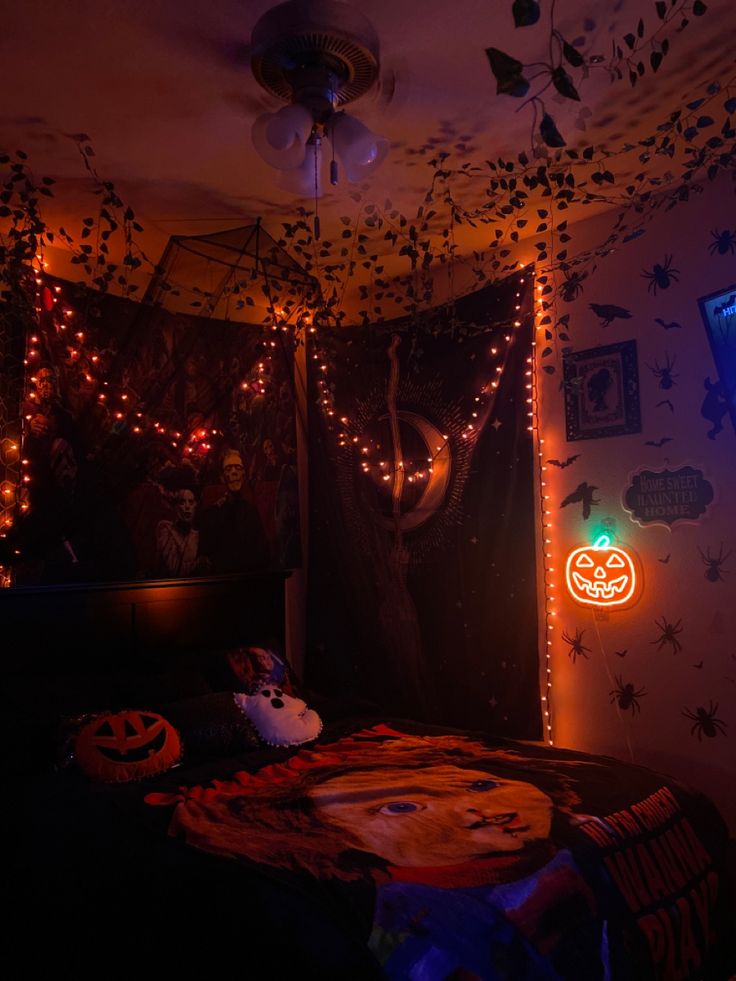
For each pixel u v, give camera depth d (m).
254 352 4.22
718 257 3.14
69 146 2.72
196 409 3.95
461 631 3.92
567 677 3.61
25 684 3.08
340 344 4.45
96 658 3.41
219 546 4.03
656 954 1.91
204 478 3.97
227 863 1.97
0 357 3.20
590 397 3.55
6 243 3.27
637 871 2.06
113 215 3.29
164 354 3.83
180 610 3.73
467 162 2.89
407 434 4.18
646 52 2.27
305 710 3.30
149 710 3.08
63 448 3.41
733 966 2.21
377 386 4.32
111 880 2.12
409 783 2.52
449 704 3.94
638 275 3.39
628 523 3.42
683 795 2.47
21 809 2.59
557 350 3.68
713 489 3.15
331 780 2.60
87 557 3.47
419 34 2.16
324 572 4.44
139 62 2.23
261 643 3.90
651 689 3.32
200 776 2.73
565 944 1.73
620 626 3.43
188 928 1.85
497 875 1.85
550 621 3.69
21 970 2.25
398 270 4.14
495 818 2.19
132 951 1.96
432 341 4.12
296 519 4.44
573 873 1.91
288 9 1.95
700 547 3.18
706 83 2.44
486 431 3.88
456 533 3.96
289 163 2.30
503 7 2.05
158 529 3.76
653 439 3.34
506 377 3.81
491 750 2.95
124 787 2.63
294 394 4.45
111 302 3.64
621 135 2.76
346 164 2.24
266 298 4.16
